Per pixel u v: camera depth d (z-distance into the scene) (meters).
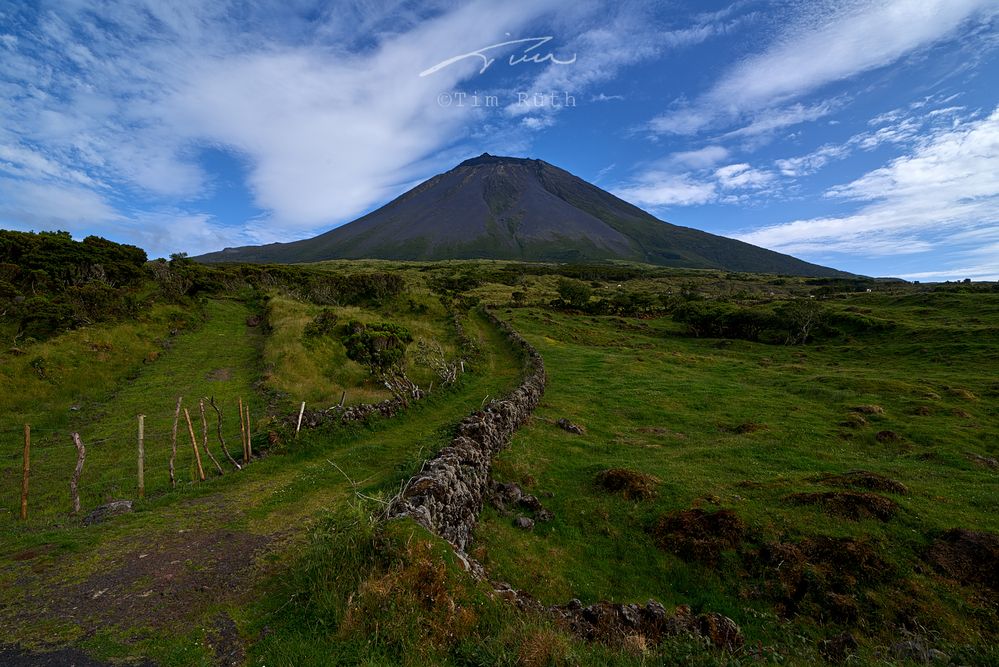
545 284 150.38
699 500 16.12
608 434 26.11
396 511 10.28
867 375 44.97
